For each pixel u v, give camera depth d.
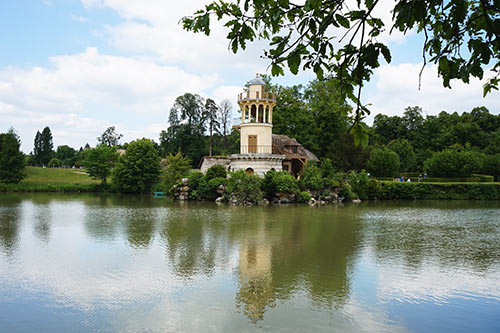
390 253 18.36
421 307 11.23
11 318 10.25
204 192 49.62
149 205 42.44
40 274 14.23
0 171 71.00
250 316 10.37
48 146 128.50
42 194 62.19
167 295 12.01
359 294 12.27
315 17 4.60
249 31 4.97
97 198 54.16
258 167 49.31
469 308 11.19
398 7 3.99
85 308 10.93
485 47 4.36
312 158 60.84
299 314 10.52
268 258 16.97
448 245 20.58
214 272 14.62
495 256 17.91
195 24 4.88
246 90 53.47
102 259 16.52
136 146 67.06
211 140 98.75
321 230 24.98
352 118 5.20
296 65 4.89
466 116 104.38
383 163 63.88
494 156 71.06
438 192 58.72
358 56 4.52
